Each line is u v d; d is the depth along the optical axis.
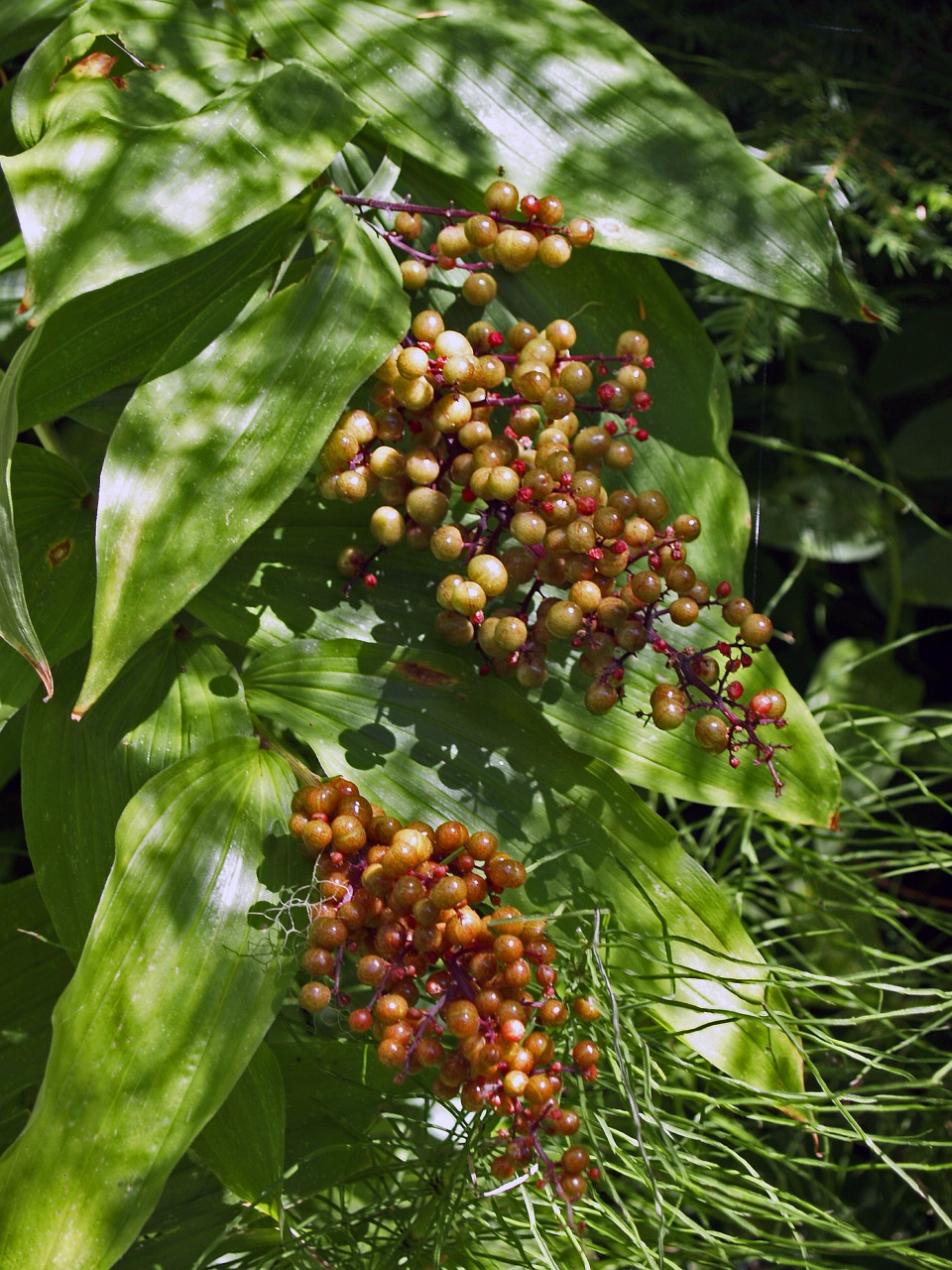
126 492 0.41
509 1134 0.40
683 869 0.43
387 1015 0.40
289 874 0.41
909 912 0.50
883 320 0.50
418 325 0.43
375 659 0.44
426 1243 0.43
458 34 0.45
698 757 0.44
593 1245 0.43
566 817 0.43
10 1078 0.44
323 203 0.43
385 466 0.43
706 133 0.45
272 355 0.42
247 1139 0.41
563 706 0.44
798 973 0.41
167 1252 0.43
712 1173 0.44
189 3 0.44
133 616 0.40
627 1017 0.42
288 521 0.44
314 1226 0.45
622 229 0.44
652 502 0.42
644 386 0.44
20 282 0.46
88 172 0.41
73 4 0.46
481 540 0.43
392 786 0.43
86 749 0.43
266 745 0.43
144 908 0.41
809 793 0.44
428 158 0.44
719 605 0.45
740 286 0.44
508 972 0.40
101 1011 0.40
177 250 0.41
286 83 0.42
